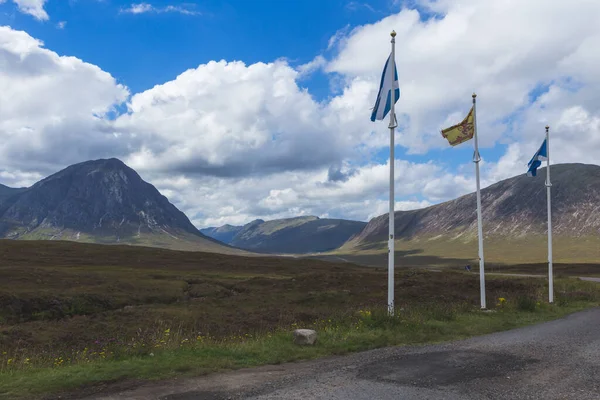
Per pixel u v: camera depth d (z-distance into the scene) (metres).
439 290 41.94
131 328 27.14
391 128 19.19
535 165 32.09
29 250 100.75
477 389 8.98
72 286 47.03
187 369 10.98
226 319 29.64
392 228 18.81
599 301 33.53
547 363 11.33
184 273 70.38
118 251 111.62
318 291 44.44
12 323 31.98
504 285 44.88
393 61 19.44
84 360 13.42
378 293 41.94
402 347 14.04
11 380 10.05
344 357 12.55
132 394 8.94
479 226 25.08
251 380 9.95
